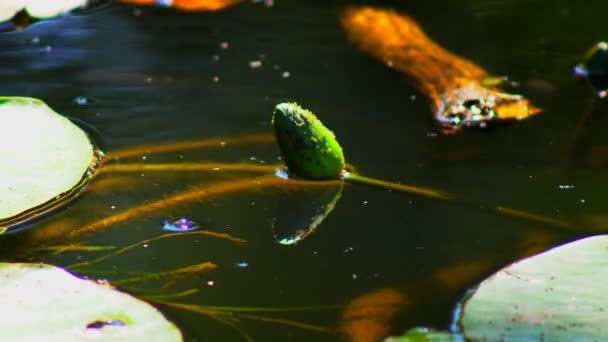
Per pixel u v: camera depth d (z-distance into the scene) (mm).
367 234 1449
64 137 1511
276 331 1348
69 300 1341
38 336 1310
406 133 1602
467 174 1532
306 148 1503
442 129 1611
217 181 1520
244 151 1567
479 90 1673
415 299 1379
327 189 1512
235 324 1352
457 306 1369
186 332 1343
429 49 1826
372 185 1513
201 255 1422
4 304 1334
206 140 1582
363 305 1372
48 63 1742
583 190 1504
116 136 1583
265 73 1728
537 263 1382
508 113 1640
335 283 1395
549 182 1518
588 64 1720
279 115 1501
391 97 1675
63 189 1453
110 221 1459
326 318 1360
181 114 1629
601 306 1340
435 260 1419
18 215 1444
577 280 1362
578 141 1584
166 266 1408
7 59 1756
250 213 1478
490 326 1333
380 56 1821
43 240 1434
